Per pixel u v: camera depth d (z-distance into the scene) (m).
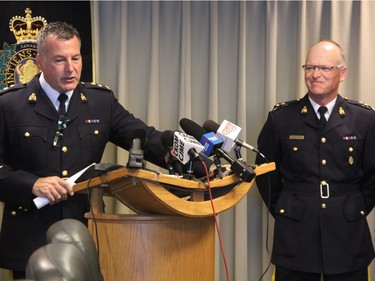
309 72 3.31
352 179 3.30
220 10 4.07
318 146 3.30
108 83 4.03
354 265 3.21
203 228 2.13
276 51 4.05
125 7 3.96
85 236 1.48
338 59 3.30
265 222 3.97
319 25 4.04
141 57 4.05
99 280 1.45
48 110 2.75
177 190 2.11
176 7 4.05
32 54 3.74
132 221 2.02
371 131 3.33
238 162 2.14
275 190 3.48
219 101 4.09
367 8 3.96
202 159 2.18
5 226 2.70
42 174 2.70
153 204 2.03
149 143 2.90
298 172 3.31
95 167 2.04
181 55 3.99
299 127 3.36
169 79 4.06
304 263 3.21
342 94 4.03
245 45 4.02
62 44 2.68
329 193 3.25
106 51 4.03
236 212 3.95
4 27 3.71
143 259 2.01
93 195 2.12
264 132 3.47
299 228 3.24
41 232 2.65
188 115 3.99
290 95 4.08
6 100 2.76
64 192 2.41
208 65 4.05
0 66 3.70
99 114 2.86
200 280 2.12
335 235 3.21
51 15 3.79
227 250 4.03
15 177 2.54
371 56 3.97
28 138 2.70
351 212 3.24
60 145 2.73
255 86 4.09
